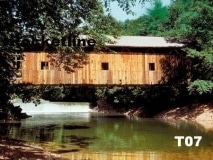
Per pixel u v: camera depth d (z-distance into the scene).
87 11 16.72
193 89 33.75
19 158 13.62
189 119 35.16
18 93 25.81
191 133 25.14
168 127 29.30
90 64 32.84
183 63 35.16
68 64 20.84
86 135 24.03
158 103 42.56
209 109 35.28
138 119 37.53
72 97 63.69
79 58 20.77
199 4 34.81
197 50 34.97
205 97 37.19
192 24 35.12
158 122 33.78
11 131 25.38
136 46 33.31
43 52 31.89
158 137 23.20
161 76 34.59
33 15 14.61
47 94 62.62
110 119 37.94
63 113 49.03
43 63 31.92
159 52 34.69
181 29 36.22
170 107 40.22
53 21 15.49
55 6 15.05
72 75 32.50
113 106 52.03
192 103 38.06
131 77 33.78
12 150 15.19
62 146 18.95
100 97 55.69
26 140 20.77
